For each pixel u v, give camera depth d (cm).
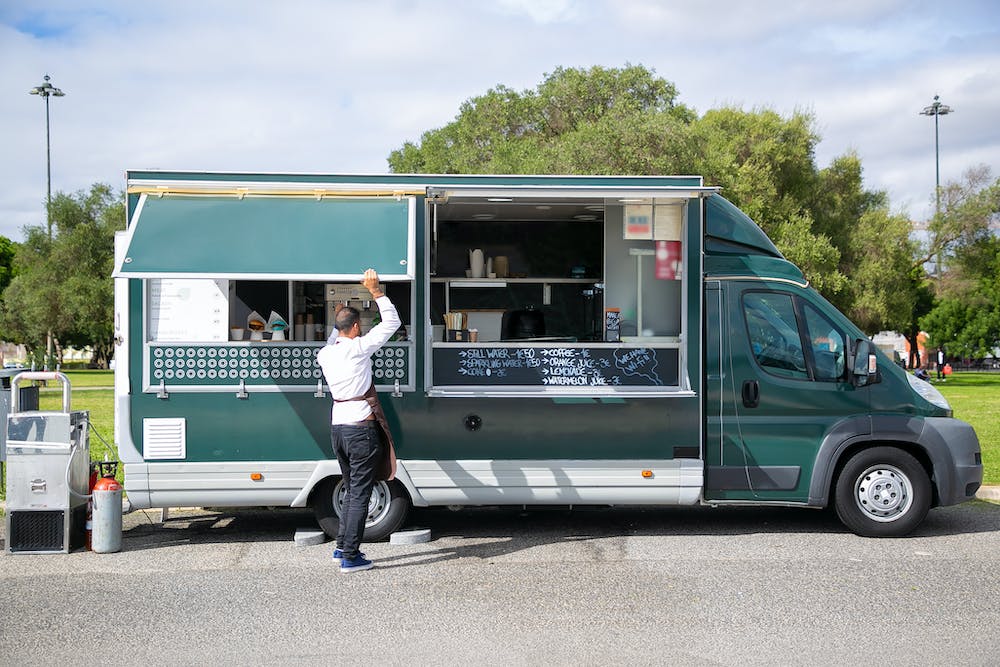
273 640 503
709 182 2536
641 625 526
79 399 2261
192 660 471
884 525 754
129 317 718
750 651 480
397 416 739
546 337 991
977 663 462
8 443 709
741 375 756
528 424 744
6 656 478
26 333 4947
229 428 722
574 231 1026
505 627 524
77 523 732
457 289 1037
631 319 780
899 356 829
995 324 5878
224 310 723
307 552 719
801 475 755
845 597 581
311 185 735
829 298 3366
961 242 4319
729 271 767
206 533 793
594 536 770
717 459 754
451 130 3650
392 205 724
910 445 765
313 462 725
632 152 2297
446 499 741
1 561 691
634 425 750
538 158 2362
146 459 719
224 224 693
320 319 835
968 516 851
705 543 741
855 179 3475
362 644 495
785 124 3127
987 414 1953
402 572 652
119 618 544
